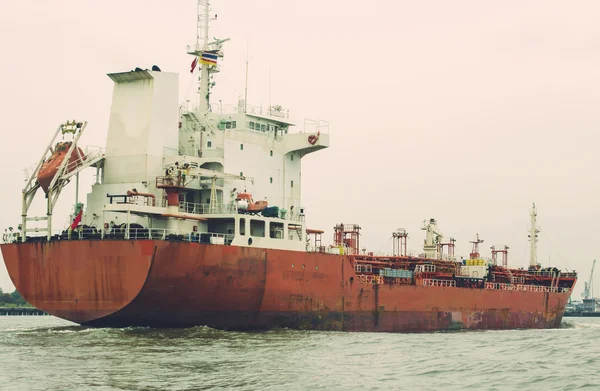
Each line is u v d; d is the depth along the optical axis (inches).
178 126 2797.7
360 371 1878.7
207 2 3011.8
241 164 2876.5
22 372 1738.4
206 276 2453.2
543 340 2876.5
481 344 2605.8
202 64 2989.7
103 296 2421.3
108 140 2751.0
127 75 2726.4
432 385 1756.9
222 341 2288.4
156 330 2474.2
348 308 2940.5
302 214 3075.8
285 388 1640.0
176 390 1585.9
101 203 2716.5
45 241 2529.5
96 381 1651.1
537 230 4527.6
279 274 2674.7
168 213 2559.1
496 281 3902.6
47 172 2615.7
